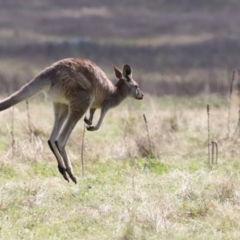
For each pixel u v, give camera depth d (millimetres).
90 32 158625
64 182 37406
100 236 29609
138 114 55844
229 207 32719
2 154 41406
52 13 181625
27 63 113062
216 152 41875
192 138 48312
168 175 38469
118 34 156750
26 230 30078
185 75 100000
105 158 42656
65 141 37438
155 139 45438
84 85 37656
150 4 192375
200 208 32938
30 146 42438
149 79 92375
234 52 131625
